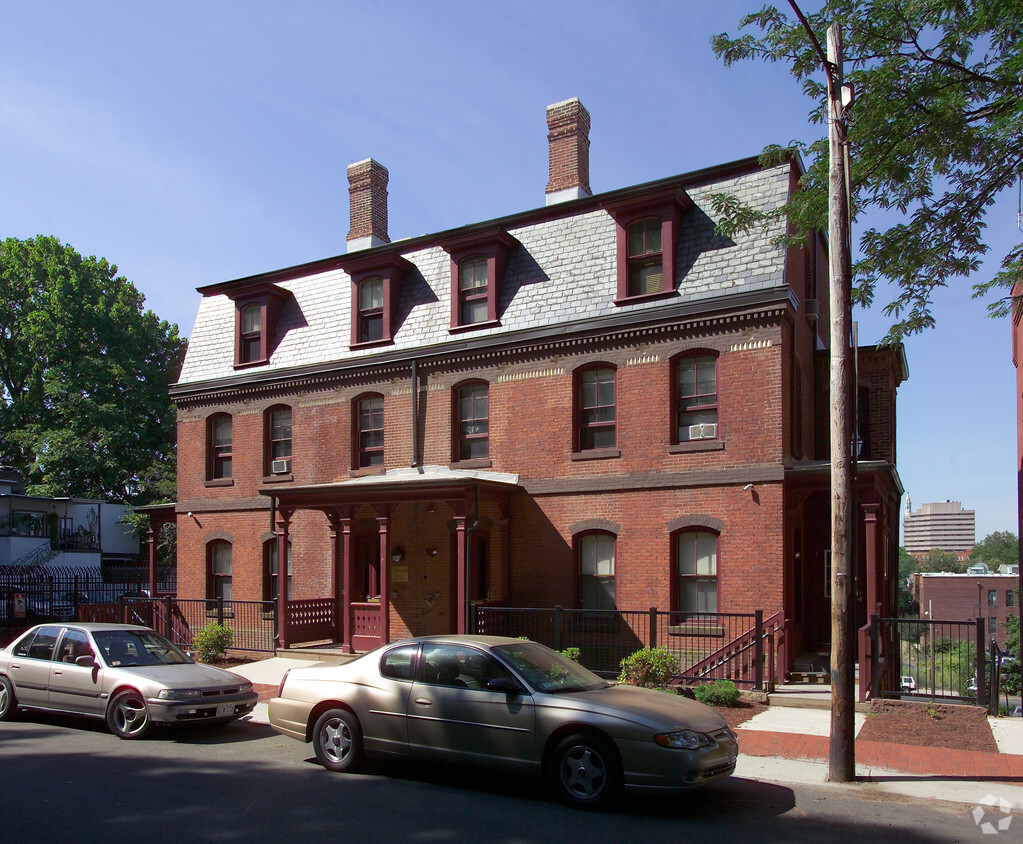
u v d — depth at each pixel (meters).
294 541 20.92
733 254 16.47
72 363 44.28
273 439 21.95
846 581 9.04
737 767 9.46
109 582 29.22
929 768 9.39
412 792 8.40
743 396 15.84
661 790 7.57
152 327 47.97
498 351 18.50
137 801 7.99
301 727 9.58
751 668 15.09
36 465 42.62
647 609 16.34
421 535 18.61
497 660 8.67
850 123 12.88
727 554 15.68
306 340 21.67
